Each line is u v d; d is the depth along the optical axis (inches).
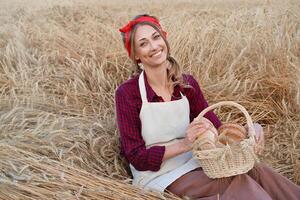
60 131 129.1
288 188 109.0
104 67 178.1
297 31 212.1
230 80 168.7
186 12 247.4
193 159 115.3
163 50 115.8
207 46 191.3
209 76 177.5
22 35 207.5
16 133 129.9
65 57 183.2
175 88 121.0
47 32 217.2
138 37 114.7
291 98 169.2
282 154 145.2
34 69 178.9
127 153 114.6
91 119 148.5
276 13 229.1
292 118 160.7
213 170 104.4
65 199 102.2
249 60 185.9
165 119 117.0
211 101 164.2
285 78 171.5
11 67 177.2
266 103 167.9
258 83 172.7
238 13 237.9
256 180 110.3
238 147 102.7
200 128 106.7
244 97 167.2
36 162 112.6
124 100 116.6
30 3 281.0
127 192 108.9
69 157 120.0
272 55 185.6
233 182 104.4
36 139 125.6
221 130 113.9
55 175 110.3
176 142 118.5
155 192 110.0
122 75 172.4
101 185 109.2
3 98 155.6
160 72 117.2
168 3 283.6
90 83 168.2
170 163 114.5
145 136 117.0
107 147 132.9
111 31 207.5
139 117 116.9
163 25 215.3
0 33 215.6
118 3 288.2
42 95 156.4
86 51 189.3
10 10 265.4
